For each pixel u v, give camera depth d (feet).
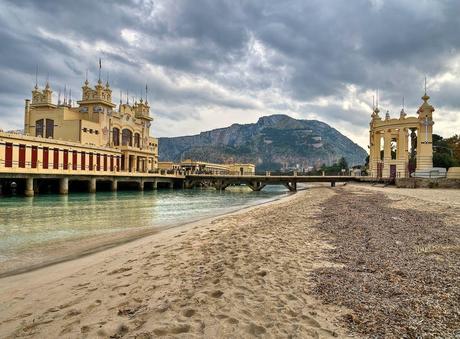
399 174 199.72
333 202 102.01
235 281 26.40
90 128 243.60
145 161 289.74
